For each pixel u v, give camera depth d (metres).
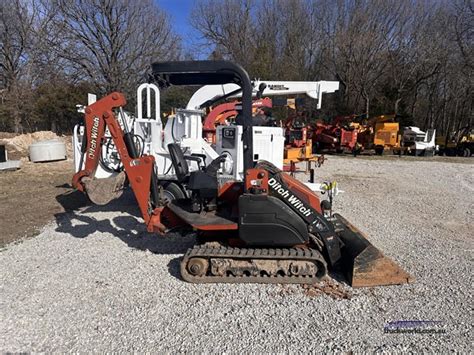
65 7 22.73
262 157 8.09
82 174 4.49
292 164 11.34
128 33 23.38
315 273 3.80
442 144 20.59
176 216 4.36
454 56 24.00
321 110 27.53
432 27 25.00
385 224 6.12
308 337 2.94
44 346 2.80
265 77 25.91
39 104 23.94
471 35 23.05
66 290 3.67
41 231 5.58
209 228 3.81
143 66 23.50
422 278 3.98
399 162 15.40
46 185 9.22
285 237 3.78
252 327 3.07
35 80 23.83
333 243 3.94
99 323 3.11
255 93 8.23
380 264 3.76
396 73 25.86
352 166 13.91
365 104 26.38
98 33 23.38
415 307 3.39
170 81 4.30
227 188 4.25
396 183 10.27
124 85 23.31
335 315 3.25
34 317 3.19
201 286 3.77
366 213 6.87
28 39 23.77
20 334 2.94
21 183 9.46
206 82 4.29
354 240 4.07
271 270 3.79
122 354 2.72
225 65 3.71
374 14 25.94
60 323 3.10
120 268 4.21
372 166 13.96
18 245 4.95
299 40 28.97
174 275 4.03
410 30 25.55
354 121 19.44
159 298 3.53
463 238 5.43
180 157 4.73
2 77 24.50
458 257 4.64
